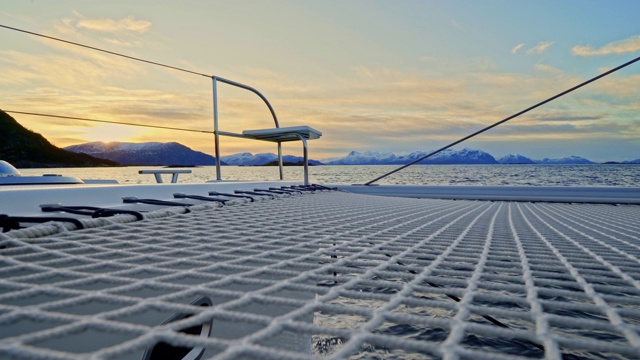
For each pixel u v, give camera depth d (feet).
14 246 4.17
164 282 3.05
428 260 4.24
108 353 1.70
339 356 1.70
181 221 7.29
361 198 16.35
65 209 7.07
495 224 8.57
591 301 2.81
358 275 3.41
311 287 2.94
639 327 2.12
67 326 1.99
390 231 6.86
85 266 3.49
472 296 2.74
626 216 11.45
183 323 2.10
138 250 4.49
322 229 6.81
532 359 1.77
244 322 2.20
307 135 19.70
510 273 3.74
